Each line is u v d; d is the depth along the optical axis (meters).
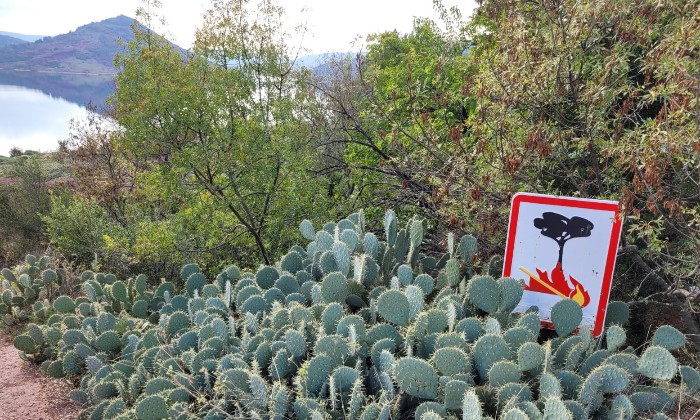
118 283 6.25
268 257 7.71
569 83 3.68
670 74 2.80
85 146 12.31
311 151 7.75
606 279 3.53
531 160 4.02
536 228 3.70
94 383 4.57
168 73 7.12
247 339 4.20
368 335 3.76
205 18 7.52
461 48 6.35
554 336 4.00
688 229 3.49
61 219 9.77
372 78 7.59
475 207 4.28
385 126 7.35
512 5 3.78
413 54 6.25
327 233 5.36
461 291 4.23
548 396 2.81
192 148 7.08
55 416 4.61
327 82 9.75
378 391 3.38
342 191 8.23
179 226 7.66
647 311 4.33
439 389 3.18
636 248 3.77
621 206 3.18
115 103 7.45
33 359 5.89
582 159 4.04
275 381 3.50
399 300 3.84
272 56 7.54
